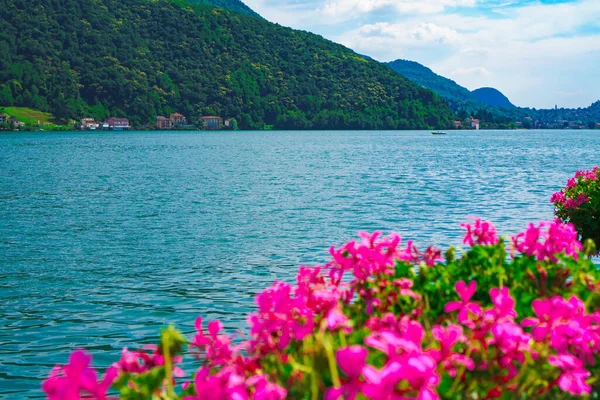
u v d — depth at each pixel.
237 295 13.63
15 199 34.72
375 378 2.19
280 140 161.00
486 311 3.29
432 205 30.16
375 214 26.86
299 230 22.61
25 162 72.25
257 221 25.03
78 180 47.72
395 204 30.64
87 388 2.40
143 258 17.83
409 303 4.00
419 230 22.31
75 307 12.90
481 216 25.97
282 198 33.78
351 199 33.03
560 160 75.69
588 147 122.50
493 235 4.95
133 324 11.76
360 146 122.50
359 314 3.96
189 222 25.05
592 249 4.50
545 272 4.32
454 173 53.34
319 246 19.39
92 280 15.24
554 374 3.20
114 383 2.81
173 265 16.80
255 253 18.34
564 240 4.54
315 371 2.78
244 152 96.62
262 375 2.75
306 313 3.21
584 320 3.32
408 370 2.29
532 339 3.30
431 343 3.09
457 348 3.25
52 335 11.19
